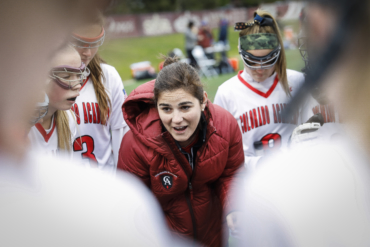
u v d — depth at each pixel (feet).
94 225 1.26
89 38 5.34
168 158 5.53
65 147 6.27
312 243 1.43
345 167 1.39
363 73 1.15
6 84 0.98
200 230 6.33
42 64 1.00
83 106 6.89
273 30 7.42
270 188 1.56
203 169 5.75
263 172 1.67
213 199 6.51
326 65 1.15
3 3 0.91
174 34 62.18
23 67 0.97
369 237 1.39
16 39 0.94
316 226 1.43
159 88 5.12
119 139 7.58
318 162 1.46
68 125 6.31
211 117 5.72
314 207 1.44
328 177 1.42
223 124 5.92
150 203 1.69
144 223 1.45
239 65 34.06
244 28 7.61
